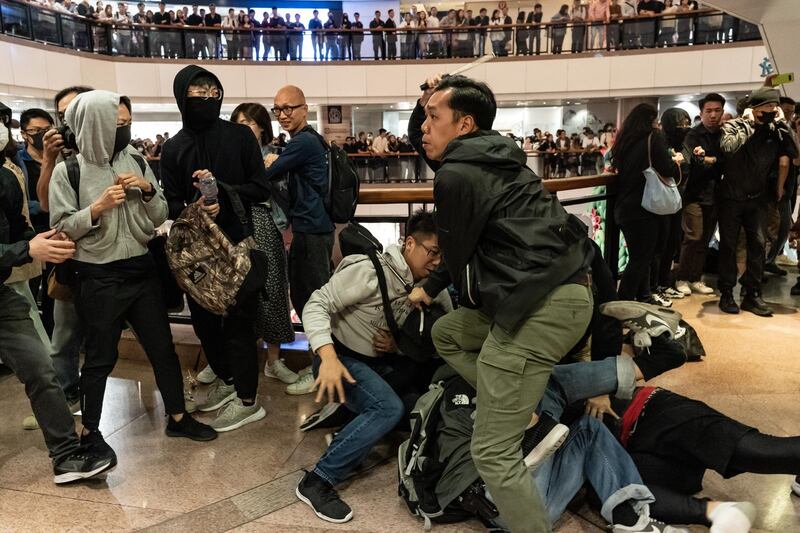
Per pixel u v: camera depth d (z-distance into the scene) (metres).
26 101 12.10
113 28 13.47
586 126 15.02
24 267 2.65
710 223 4.43
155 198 2.29
